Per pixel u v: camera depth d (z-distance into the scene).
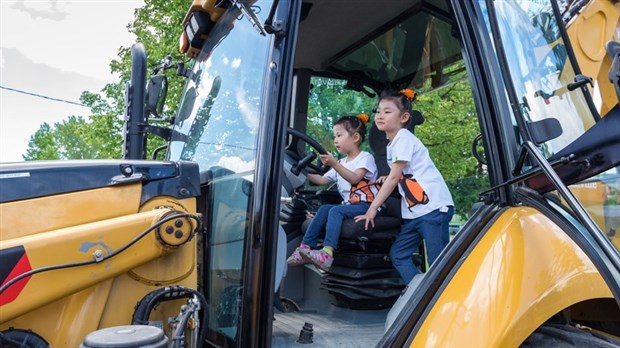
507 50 2.08
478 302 1.75
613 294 1.61
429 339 1.74
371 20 3.23
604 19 2.36
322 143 3.73
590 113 2.18
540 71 2.12
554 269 1.79
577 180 1.86
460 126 3.05
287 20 2.01
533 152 1.80
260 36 2.19
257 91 2.09
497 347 1.67
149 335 1.54
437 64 3.39
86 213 1.83
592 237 1.66
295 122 3.67
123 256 1.80
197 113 2.68
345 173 2.86
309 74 3.72
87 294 1.80
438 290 1.85
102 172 1.90
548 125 1.93
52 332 1.74
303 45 3.50
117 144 10.48
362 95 3.88
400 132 2.69
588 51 2.30
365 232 2.70
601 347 1.83
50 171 1.82
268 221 1.89
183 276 1.97
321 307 2.81
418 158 2.64
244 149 2.09
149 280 1.92
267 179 1.90
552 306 1.75
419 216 2.53
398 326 1.82
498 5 2.12
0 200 1.72
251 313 1.83
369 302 2.71
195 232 1.93
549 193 1.96
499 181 1.98
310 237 2.78
